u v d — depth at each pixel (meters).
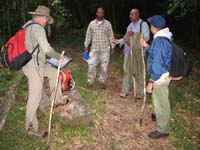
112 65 5.54
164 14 8.66
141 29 3.69
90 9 9.68
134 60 3.77
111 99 3.89
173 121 3.44
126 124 3.28
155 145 2.96
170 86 4.65
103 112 3.48
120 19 9.77
